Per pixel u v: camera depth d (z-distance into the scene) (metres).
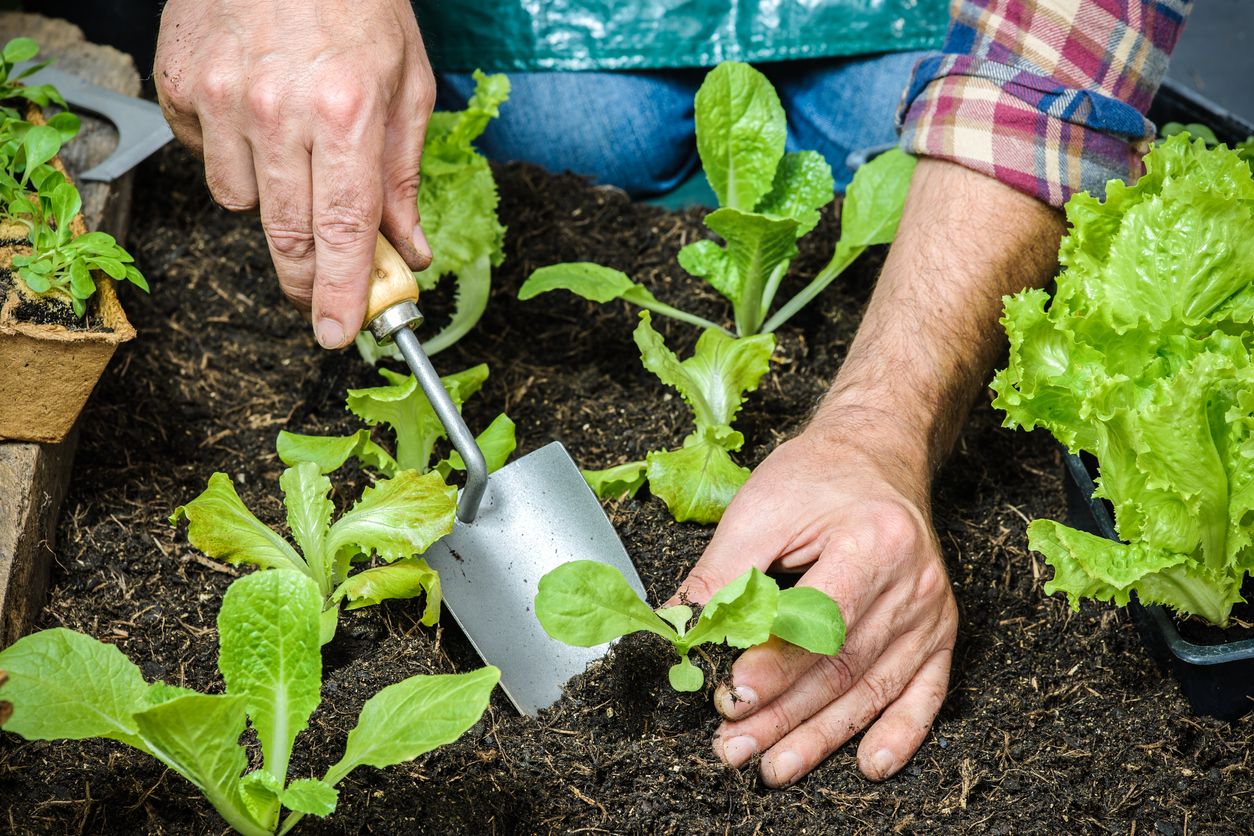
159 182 1.41
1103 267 1.14
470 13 1.49
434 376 1.12
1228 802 1.11
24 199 1.18
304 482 1.13
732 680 1.08
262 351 1.32
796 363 1.32
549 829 1.08
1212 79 2.00
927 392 1.18
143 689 1.02
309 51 1.09
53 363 1.13
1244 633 1.14
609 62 1.50
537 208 1.40
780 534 1.11
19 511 1.14
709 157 1.29
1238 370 1.06
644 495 1.23
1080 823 1.10
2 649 1.11
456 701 1.02
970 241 1.22
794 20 1.49
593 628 1.06
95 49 1.44
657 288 1.37
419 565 1.12
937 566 1.12
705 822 1.08
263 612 1.02
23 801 1.07
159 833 1.07
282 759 1.03
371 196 1.10
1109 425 1.09
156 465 1.24
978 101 1.22
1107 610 1.19
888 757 1.10
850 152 1.54
